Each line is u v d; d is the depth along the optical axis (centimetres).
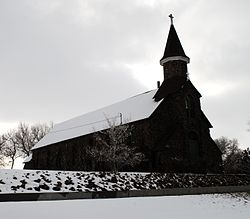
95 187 2412
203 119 4409
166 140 3838
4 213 1446
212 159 4262
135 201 1991
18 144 8025
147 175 3012
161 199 2144
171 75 4347
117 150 3538
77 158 4959
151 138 3878
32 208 1596
